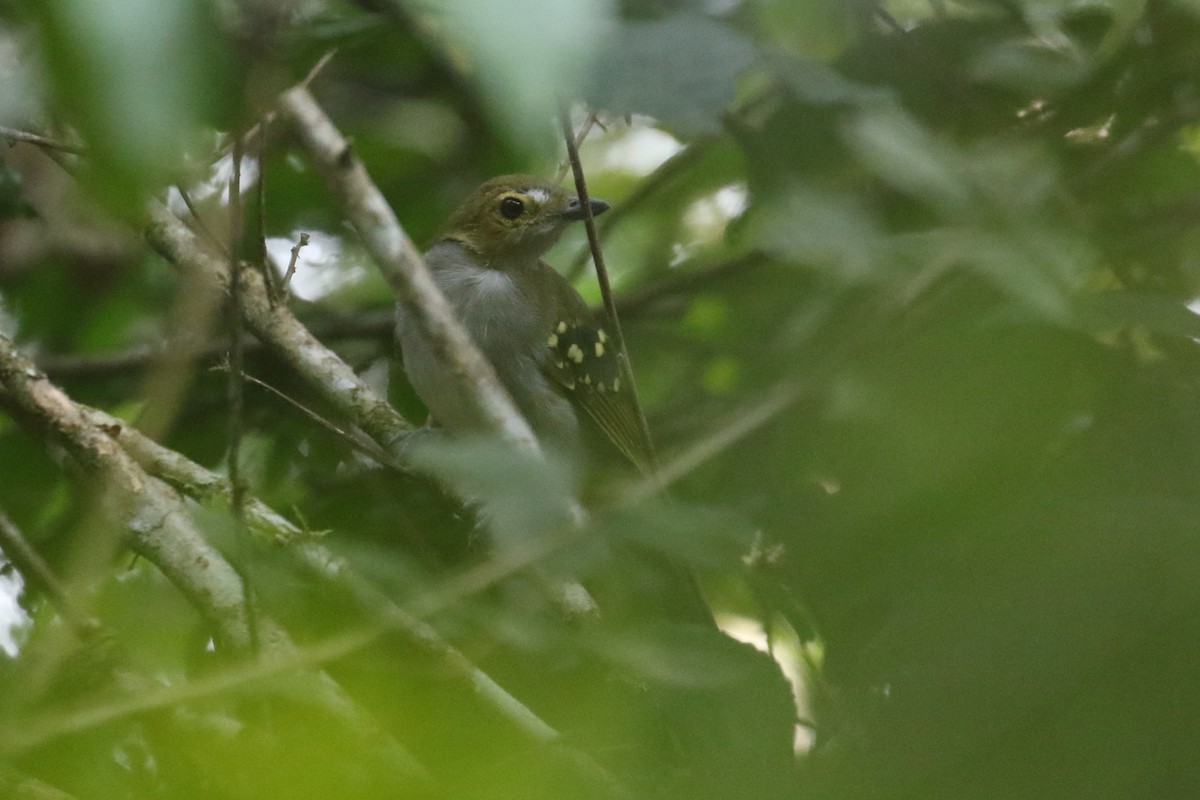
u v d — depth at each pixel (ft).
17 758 17.58
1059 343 18.17
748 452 26.84
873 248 25.80
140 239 31.76
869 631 16.93
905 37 34.86
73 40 7.32
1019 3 35.14
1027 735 10.77
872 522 16.03
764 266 38.55
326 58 23.52
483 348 36.63
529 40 7.79
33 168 36.55
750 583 22.84
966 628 11.50
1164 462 15.58
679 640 16.37
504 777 13.17
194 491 23.39
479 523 25.39
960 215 24.71
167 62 7.50
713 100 25.91
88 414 22.81
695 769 14.38
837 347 23.57
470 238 37.76
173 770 16.70
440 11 12.04
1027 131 33.73
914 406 16.96
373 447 27.61
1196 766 10.33
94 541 21.13
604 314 39.83
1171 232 29.32
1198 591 11.13
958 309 22.65
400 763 13.79
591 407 36.68
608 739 15.80
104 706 15.65
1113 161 32.12
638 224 44.09
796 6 34.78
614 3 26.73
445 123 37.93
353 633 15.78
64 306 37.73
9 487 32.27
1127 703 10.66
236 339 19.58
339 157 16.58
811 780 11.55
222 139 25.76
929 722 11.08
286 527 21.62
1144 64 33.71
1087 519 12.23
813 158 33.12
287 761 13.80
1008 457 15.55
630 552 19.89
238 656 19.86
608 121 37.32
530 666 18.97
